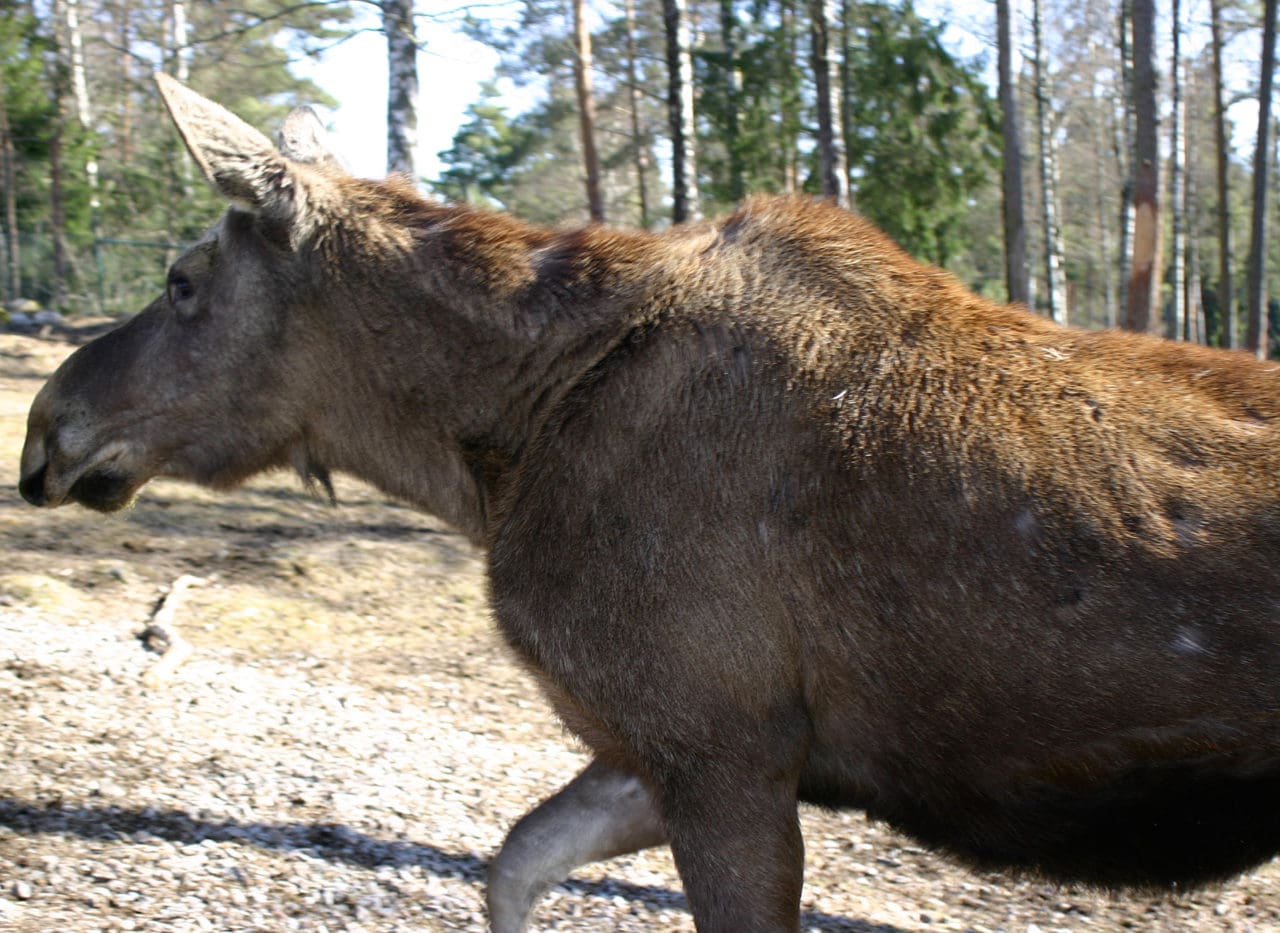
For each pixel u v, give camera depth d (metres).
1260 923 4.80
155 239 34.62
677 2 18.75
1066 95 46.94
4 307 24.00
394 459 3.79
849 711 3.11
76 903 4.16
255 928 4.15
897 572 2.99
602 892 4.77
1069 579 2.85
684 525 3.15
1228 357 3.12
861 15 28.02
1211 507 2.80
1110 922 4.80
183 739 5.91
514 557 3.33
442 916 4.39
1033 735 2.93
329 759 5.88
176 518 10.00
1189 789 2.90
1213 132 48.25
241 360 3.80
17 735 5.68
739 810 3.12
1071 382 3.05
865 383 3.15
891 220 28.53
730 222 3.60
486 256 3.64
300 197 3.68
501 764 6.08
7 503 9.88
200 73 26.61
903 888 5.05
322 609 8.27
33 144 31.00
